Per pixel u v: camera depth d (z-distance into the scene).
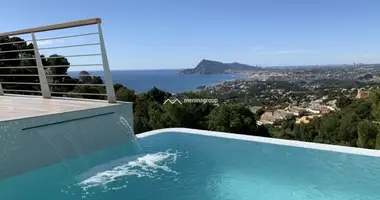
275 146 4.36
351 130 20.12
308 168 3.48
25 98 4.79
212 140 4.73
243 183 3.08
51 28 3.94
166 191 2.88
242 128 20.61
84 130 3.45
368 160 3.69
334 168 3.47
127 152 4.02
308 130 24.61
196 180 3.14
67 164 3.22
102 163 3.61
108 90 4.00
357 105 22.25
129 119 4.11
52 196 2.71
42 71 4.64
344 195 2.79
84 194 2.76
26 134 2.85
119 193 2.79
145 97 22.11
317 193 2.83
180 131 5.25
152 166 3.58
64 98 4.68
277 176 3.26
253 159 3.83
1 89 5.38
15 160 2.75
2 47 11.13
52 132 3.09
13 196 2.68
